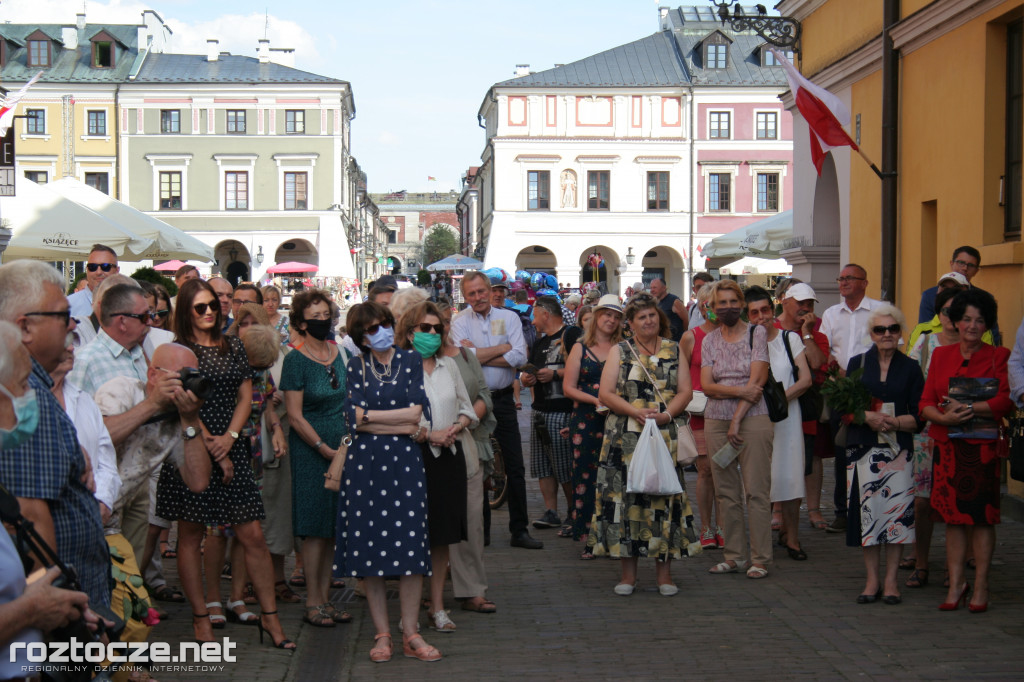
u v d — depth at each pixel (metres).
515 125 49.38
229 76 51.47
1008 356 6.48
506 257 49.59
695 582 7.48
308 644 6.09
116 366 5.37
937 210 11.07
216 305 5.71
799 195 15.68
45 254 14.77
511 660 5.73
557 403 9.10
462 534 6.26
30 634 3.19
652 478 6.80
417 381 5.93
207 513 5.57
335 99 51.22
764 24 15.41
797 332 8.57
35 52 51.16
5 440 3.29
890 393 6.77
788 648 5.87
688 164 49.84
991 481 6.45
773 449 7.94
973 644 5.88
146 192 50.97
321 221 51.69
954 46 10.65
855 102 13.51
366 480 5.77
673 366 7.15
